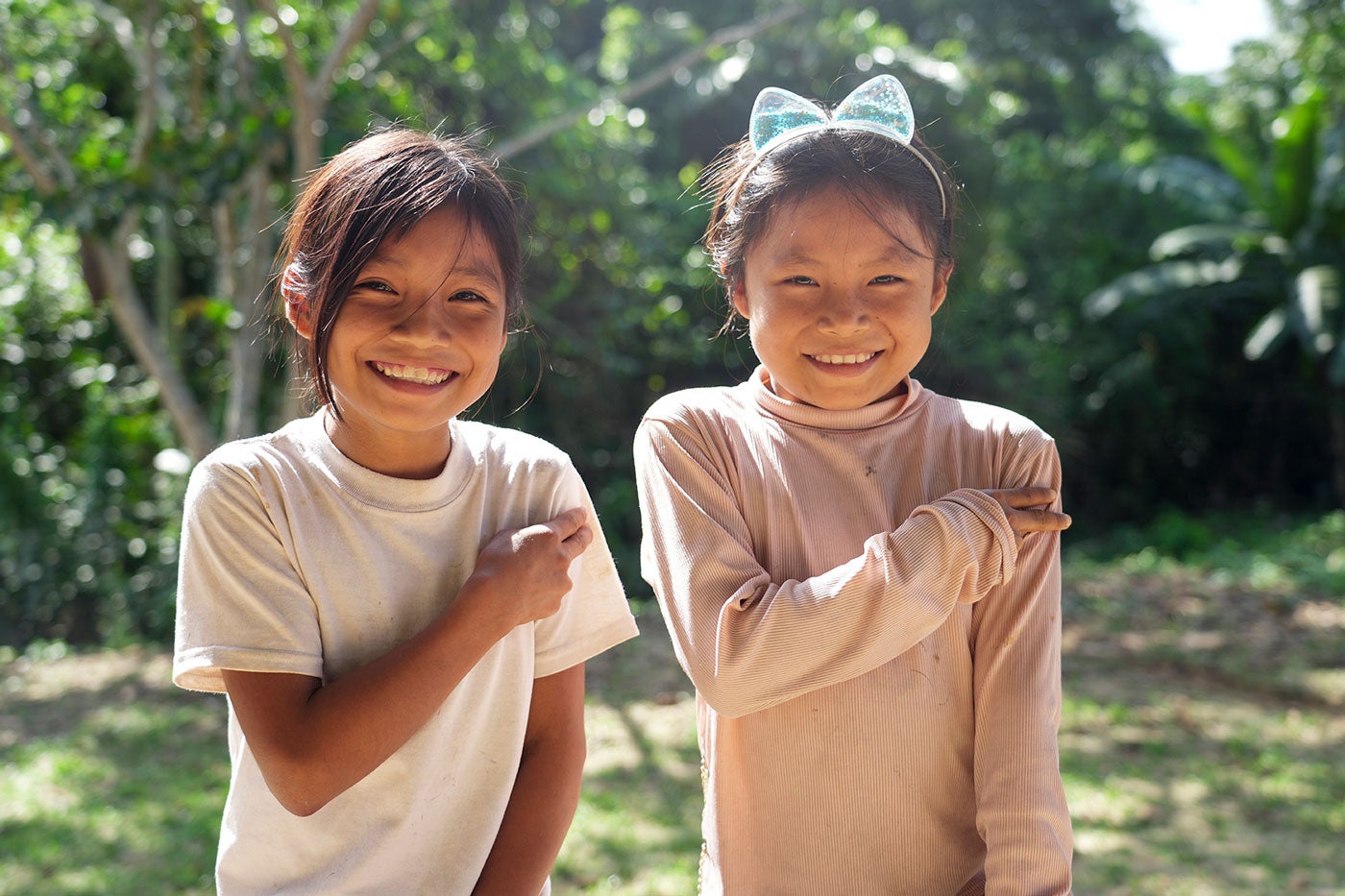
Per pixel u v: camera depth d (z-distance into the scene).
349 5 7.41
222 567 1.37
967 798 1.54
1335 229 13.16
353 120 6.29
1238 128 15.18
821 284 1.50
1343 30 12.60
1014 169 14.13
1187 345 14.52
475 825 1.47
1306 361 13.74
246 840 1.42
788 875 1.52
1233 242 13.52
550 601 1.42
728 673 1.44
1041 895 1.42
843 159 1.49
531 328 1.63
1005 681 1.51
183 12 6.64
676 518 1.54
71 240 9.22
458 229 1.37
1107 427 14.62
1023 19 15.34
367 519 1.42
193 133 6.45
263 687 1.35
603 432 9.76
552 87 8.97
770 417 1.60
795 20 10.31
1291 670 6.66
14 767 5.12
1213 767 5.03
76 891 3.82
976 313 12.35
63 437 9.57
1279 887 3.86
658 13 12.27
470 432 1.55
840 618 1.40
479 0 8.34
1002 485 1.56
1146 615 8.20
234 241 6.63
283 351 6.00
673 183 10.42
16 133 5.87
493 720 1.48
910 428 1.60
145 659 7.21
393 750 1.32
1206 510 14.75
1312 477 15.05
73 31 7.42
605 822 4.39
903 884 1.51
